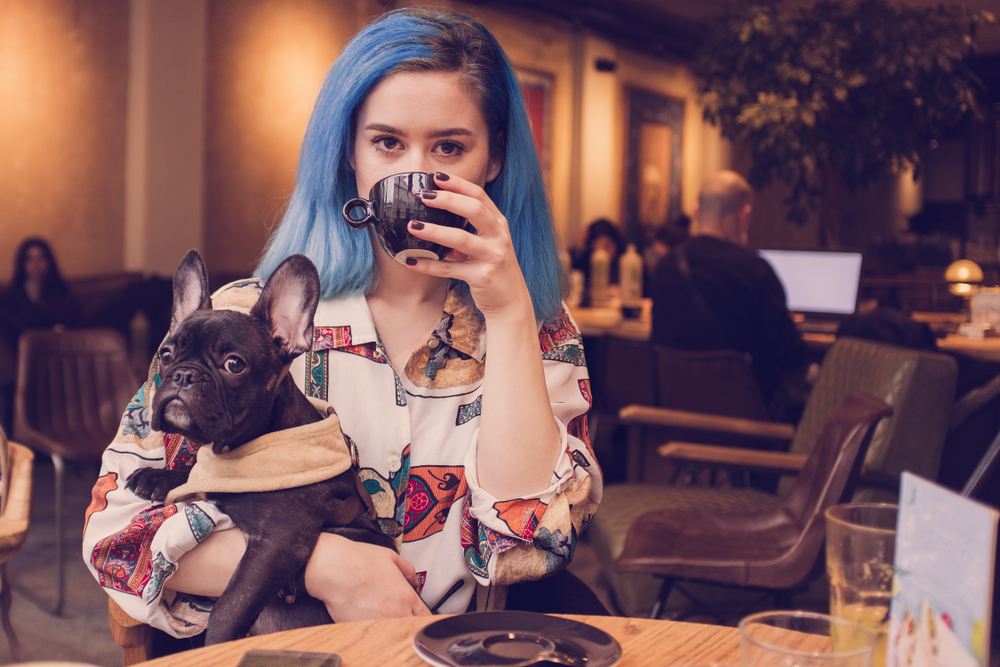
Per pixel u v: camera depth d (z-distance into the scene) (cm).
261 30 784
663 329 359
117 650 259
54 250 666
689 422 268
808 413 261
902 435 217
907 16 444
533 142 120
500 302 98
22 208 643
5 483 180
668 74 1157
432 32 108
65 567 332
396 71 105
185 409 84
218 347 88
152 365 105
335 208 116
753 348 349
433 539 110
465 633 76
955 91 447
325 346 111
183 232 739
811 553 174
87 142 685
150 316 648
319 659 70
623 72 1060
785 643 64
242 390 88
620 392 373
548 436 103
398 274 116
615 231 693
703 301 344
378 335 116
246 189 790
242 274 748
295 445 93
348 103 108
